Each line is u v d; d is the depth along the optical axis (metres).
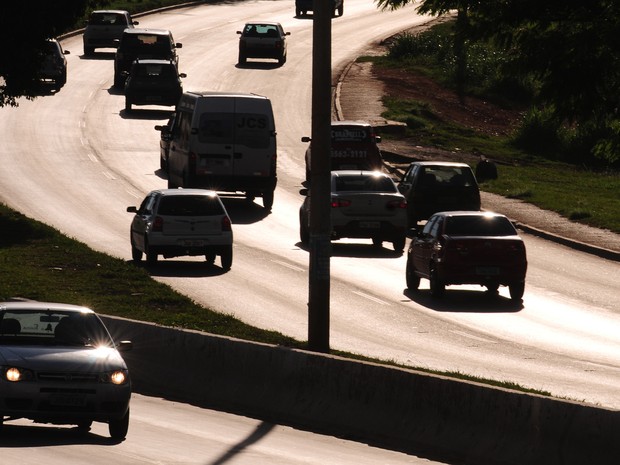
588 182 151.38
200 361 60.03
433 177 117.62
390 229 106.69
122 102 187.50
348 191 106.69
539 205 130.50
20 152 152.62
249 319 78.62
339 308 83.56
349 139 135.25
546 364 66.50
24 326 46.97
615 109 49.62
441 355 68.38
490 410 43.75
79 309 48.50
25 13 123.31
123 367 45.62
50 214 120.94
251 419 54.25
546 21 49.72
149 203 99.00
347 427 50.03
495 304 86.88
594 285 95.50
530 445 41.53
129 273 91.00
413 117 183.50
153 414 54.25
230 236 96.69
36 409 44.19
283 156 159.38
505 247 85.88
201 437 47.78
